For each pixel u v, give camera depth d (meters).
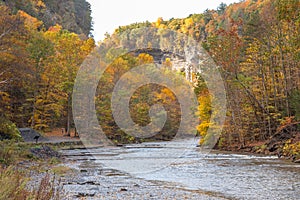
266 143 24.53
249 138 28.48
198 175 13.25
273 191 9.75
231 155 21.70
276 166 15.54
